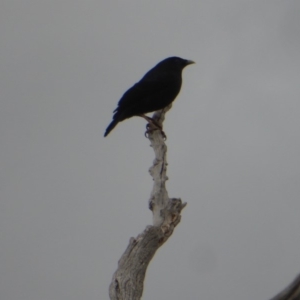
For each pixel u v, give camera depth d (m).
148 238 13.01
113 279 12.64
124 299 12.41
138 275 12.73
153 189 14.26
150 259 13.02
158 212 13.84
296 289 9.31
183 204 13.87
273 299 9.39
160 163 14.91
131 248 12.93
